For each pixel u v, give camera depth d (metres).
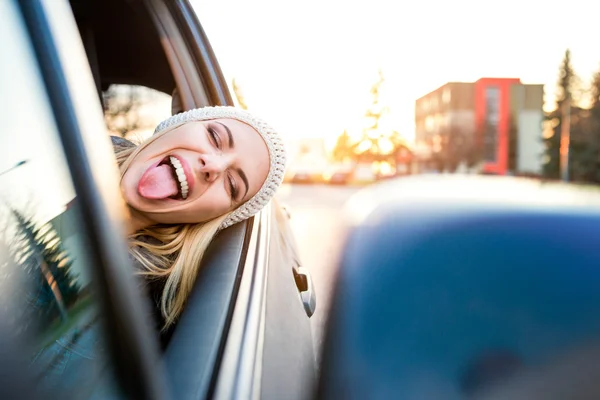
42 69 0.56
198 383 0.74
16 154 0.59
